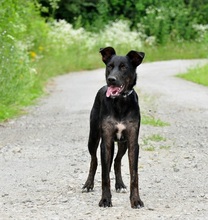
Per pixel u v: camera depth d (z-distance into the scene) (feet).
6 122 48.37
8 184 29.78
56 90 72.02
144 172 31.81
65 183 29.86
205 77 79.92
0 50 55.36
